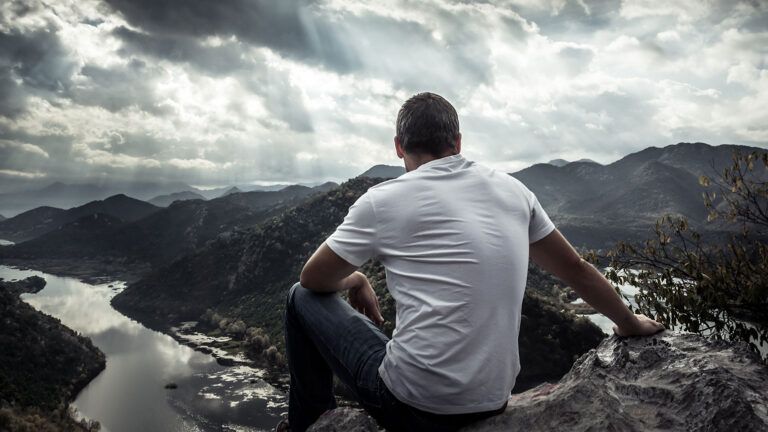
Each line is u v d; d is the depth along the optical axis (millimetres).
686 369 2467
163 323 191625
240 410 97375
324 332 2705
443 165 2395
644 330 2926
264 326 170000
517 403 2488
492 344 2104
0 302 142750
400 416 2307
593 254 6457
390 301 91938
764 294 4926
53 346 132875
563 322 113625
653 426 2160
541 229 2486
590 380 2500
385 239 2256
